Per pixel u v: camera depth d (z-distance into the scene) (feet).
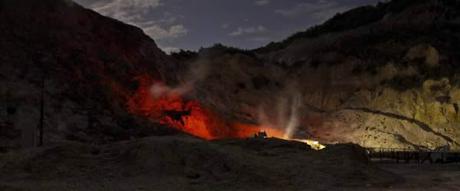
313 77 179.83
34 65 119.03
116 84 131.03
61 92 116.26
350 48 189.57
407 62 172.35
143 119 122.93
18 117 101.45
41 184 54.60
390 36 193.16
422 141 145.79
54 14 136.87
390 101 161.68
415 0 228.84
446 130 148.77
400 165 102.06
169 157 63.31
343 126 157.58
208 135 134.21
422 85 160.66
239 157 64.59
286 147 80.18
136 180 57.93
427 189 60.59
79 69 126.52
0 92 106.01
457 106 152.35
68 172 60.39
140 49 150.61
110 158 65.51
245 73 177.99
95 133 109.09
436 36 187.32
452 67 167.02
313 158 71.26
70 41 132.87
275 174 61.31
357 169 67.31
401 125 151.53
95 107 118.62
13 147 90.38
